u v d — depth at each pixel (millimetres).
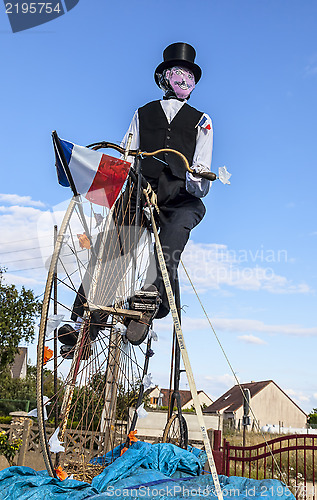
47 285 2949
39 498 2621
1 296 19906
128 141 3551
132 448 3561
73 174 3014
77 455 3961
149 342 3846
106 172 3043
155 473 3172
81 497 2697
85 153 3008
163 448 3596
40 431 2947
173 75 4352
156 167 3979
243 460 6539
